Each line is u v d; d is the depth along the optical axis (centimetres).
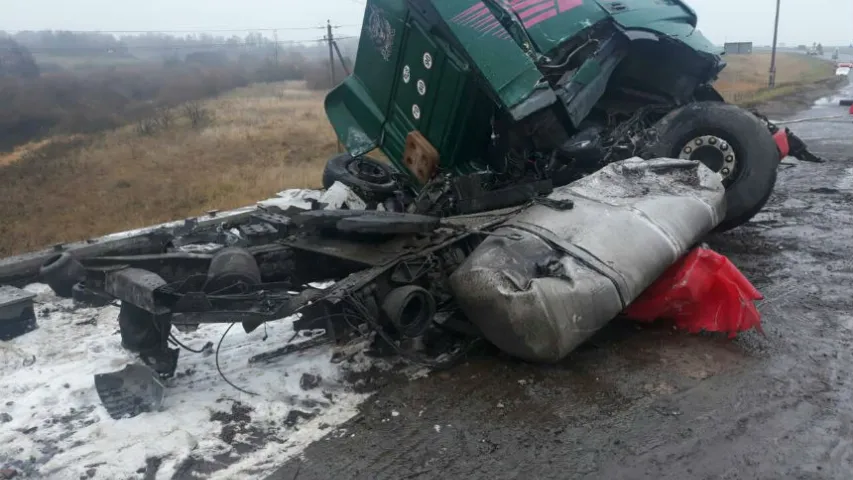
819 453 374
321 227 553
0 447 409
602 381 469
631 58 753
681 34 734
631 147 698
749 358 490
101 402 459
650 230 516
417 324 482
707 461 372
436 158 710
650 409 429
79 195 1702
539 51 665
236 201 1386
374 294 490
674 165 621
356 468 382
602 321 467
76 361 530
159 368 478
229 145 2434
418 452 395
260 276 503
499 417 430
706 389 450
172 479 375
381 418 434
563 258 479
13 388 484
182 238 649
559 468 374
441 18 635
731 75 5244
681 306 533
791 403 427
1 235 1259
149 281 438
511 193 603
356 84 809
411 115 738
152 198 1573
